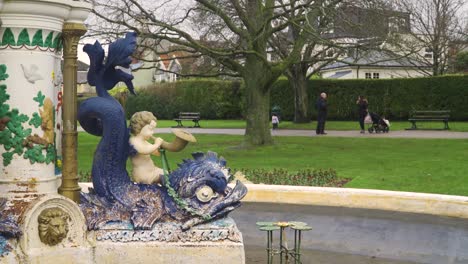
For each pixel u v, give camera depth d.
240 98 47.38
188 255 4.16
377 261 5.95
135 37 4.45
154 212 4.26
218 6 20.72
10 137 4.16
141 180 4.48
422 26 40.41
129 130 4.49
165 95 50.38
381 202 8.30
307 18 18.67
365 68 52.56
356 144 22.14
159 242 4.16
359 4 20.98
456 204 7.79
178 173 4.41
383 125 28.97
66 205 4.08
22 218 4.03
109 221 4.22
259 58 20.89
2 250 3.95
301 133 29.31
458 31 41.97
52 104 4.31
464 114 36.34
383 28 22.27
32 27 4.12
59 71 4.55
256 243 6.70
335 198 8.51
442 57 46.12
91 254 4.09
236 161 16.89
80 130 33.50
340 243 6.61
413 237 6.80
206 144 23.14
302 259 6.03
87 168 15.09
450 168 14.01
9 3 4.01
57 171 4.54
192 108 49.06
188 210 4.24
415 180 12.20
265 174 12.70
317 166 15.32
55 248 4.04
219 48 21.72
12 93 4.15
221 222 4.30
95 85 4.46
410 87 38.38
